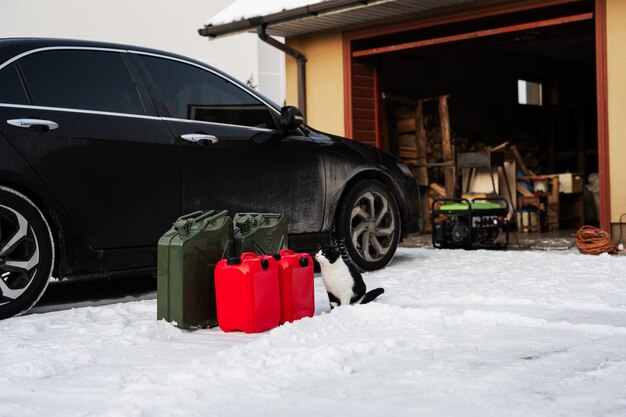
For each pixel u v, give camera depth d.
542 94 14.91
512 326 3.32
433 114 11.54
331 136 5.72
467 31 9.28
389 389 2.34
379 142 9.62
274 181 5.14
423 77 11.80
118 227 4.35
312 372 2.55
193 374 2.51
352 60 9.27
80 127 4.20
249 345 2.94
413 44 8.57
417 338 3.08
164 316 3.56
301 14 8.39
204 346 3.16
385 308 3.61
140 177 4.43
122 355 3.00
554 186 10.46
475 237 7.45
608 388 2.30
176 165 4.59
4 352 3.04
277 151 5.17
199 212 3.79
